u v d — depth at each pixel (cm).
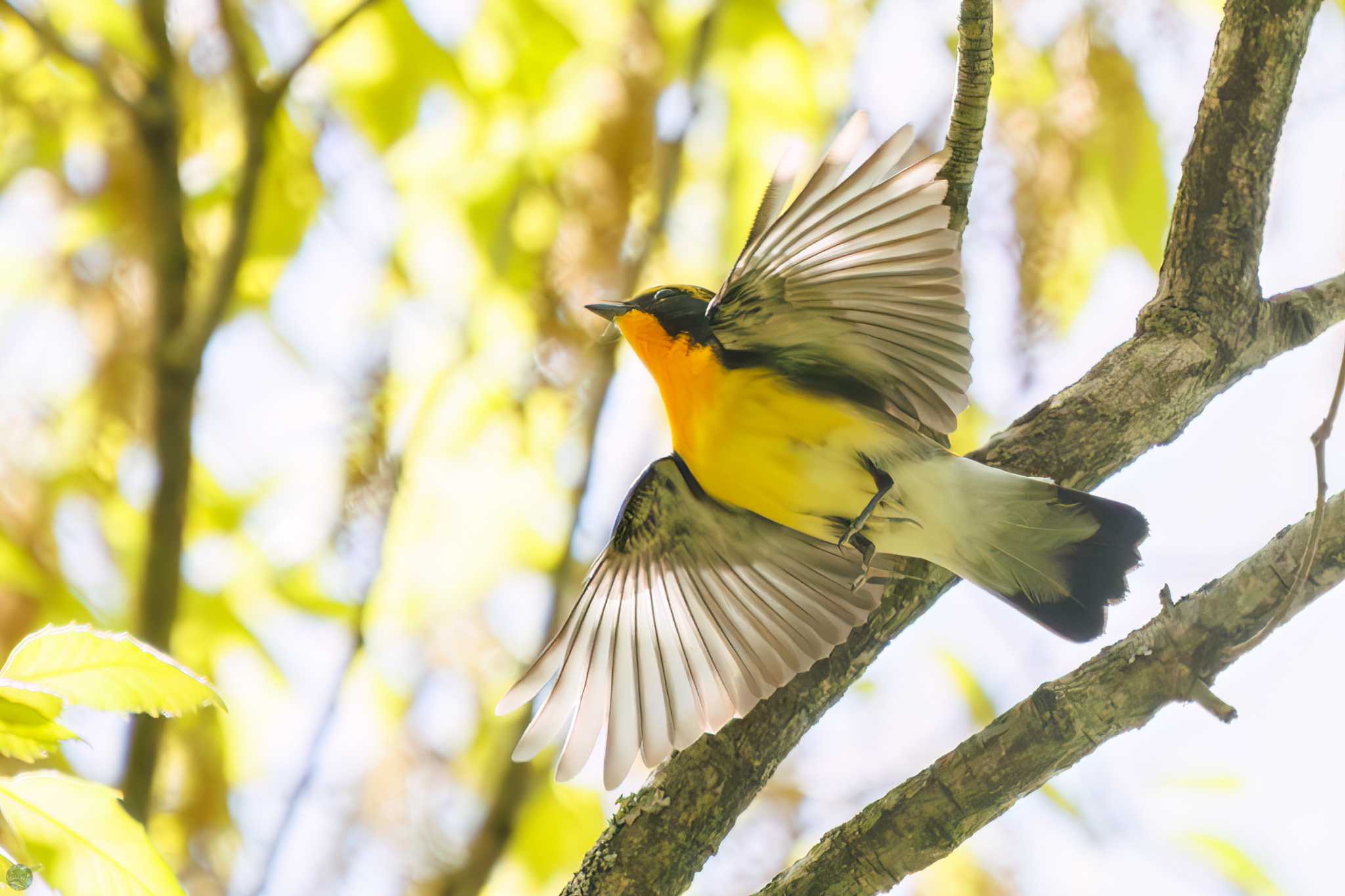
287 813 951
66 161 1156
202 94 1179
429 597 1127
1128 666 644
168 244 1031
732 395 707
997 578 743
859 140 598
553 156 1152
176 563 993
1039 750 643
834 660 755
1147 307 786
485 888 1054
